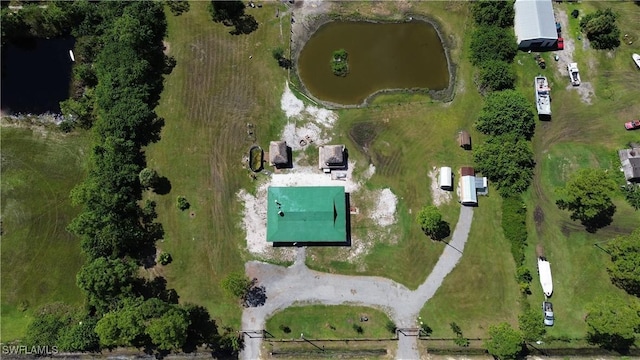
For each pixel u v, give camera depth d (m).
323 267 58.72
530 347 56.34
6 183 61.66
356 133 62.19
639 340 55.84
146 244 59.41
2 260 59.62
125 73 60.97
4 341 57.66
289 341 57.22
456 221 59.34
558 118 62.16
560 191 57.41
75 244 60.19
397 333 57.03
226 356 57.00
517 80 63.38
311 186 59.38
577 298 57.09
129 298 54.56
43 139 62.97
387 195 60.31
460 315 57.12
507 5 63.88
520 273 56.69
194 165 61.44
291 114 62.88
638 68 63.34
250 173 61.12
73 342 54.62
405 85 63.91
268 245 59.22
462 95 63.00
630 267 53.06
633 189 59.19
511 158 59.06
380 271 58.44
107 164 58.81
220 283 58.38
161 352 57.28
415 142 61.75
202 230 59.72
